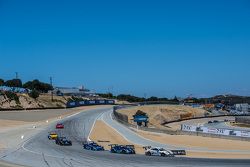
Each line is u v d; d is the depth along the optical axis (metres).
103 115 140.75
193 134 85.62
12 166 43.94
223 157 54.06
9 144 68.50
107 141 76.44
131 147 59.62
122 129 97.88
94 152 58.84
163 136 83.50
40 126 104.62
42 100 190.88
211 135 82.31
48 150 60.56
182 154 57.03
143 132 91.31
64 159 49.78
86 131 93.81
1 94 165.50
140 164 45.06
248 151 62.56
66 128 99.94
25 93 188.38
